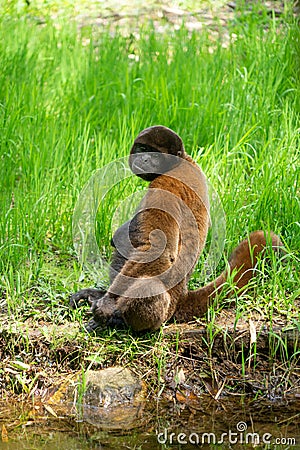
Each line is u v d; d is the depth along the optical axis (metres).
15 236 11.74
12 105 15.33
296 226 11.84
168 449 8.15
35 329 9.84
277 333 9.78
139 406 9.07
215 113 15.00
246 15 21.20
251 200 12.47
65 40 19.45
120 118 15.15
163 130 9.40
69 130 14.52
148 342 9.62
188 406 9.11
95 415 8.91
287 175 12.78
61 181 13.13
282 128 14.52
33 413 8.95
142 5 24.17
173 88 16.19
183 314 9.98
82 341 9.59
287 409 9.09
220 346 9.75
